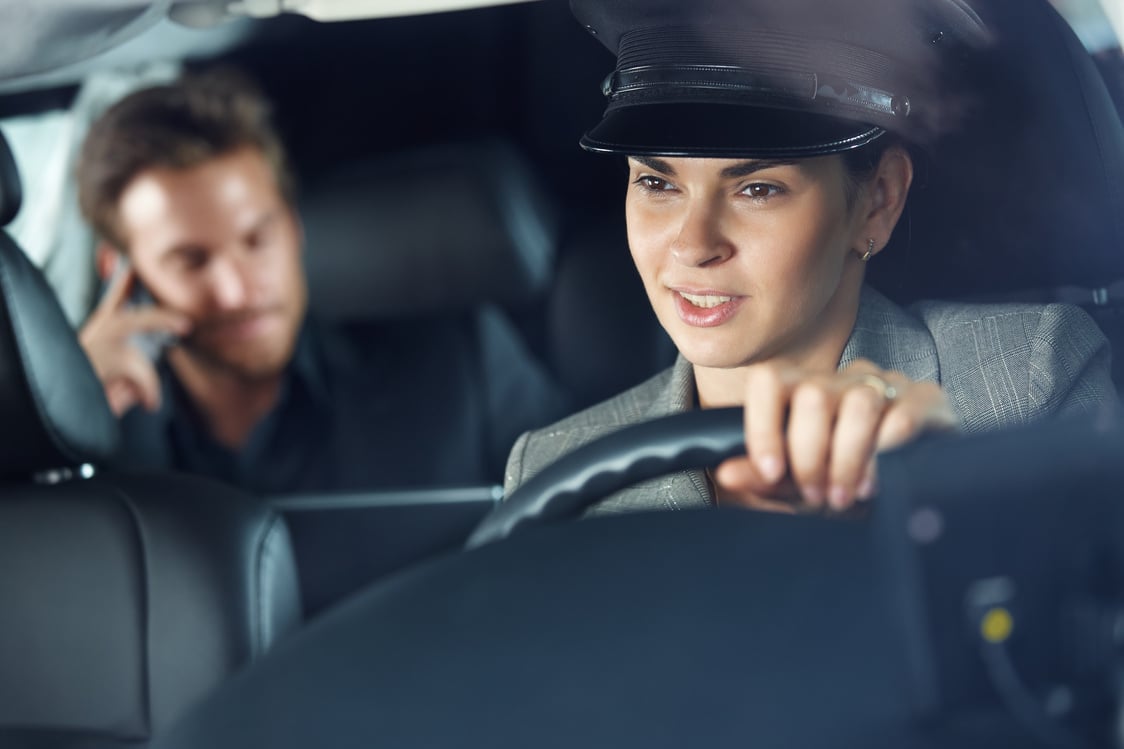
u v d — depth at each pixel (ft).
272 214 9.55
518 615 1.98
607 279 9.34
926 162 4.14
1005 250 4.41
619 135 3.69
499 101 9.75
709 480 3.99
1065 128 4.13
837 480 2.29
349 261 9.18
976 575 1.44
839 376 2.39
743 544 2.05
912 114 3.89
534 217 9.38
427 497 7.18
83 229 9.49
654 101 3.71
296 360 9.34
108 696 4.70
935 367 4.21
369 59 9.87
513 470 4.51
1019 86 4.09
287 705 1.90
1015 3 3.98
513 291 9.32
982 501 1.44
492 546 2.21
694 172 3.76
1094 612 1.42
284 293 9.45
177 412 9.48
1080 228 4.28
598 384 9.37
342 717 1.84
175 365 9.54
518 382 9.32
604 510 4.10
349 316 9.41
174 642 4.67
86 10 5.24
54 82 9.37
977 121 4.16
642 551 2.09
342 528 7.14
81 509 4.77
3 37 5.27
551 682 1.80
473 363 9.30
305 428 9.39
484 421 9.28
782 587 1.90
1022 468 1.45
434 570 2.18
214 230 9.34
